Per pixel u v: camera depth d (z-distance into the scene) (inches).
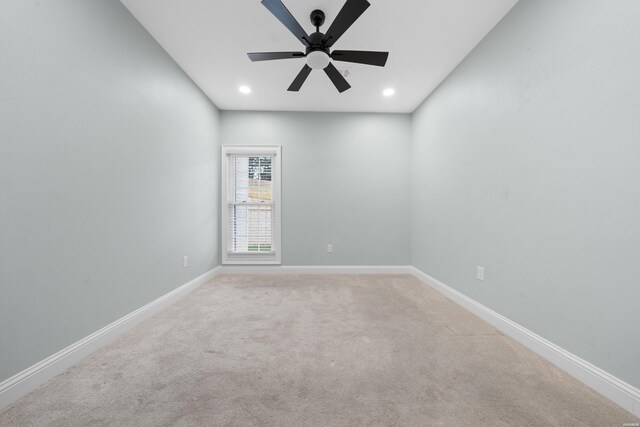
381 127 150.8
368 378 54.9
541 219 64.1
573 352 55.9
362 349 66.7
